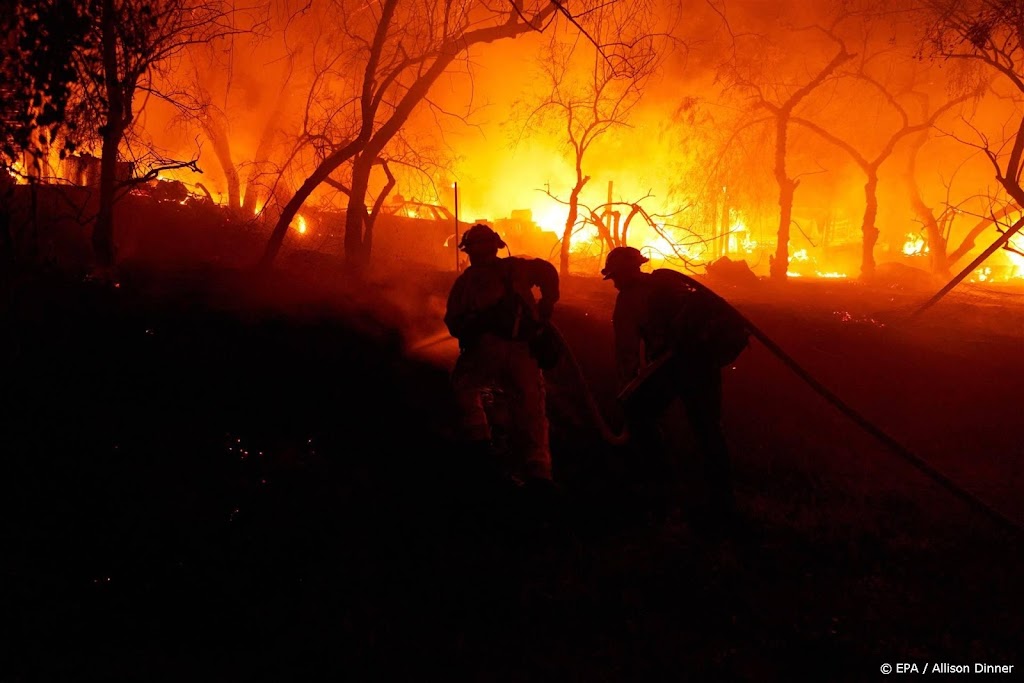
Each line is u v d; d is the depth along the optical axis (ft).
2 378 16.55
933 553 14.85
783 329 31.68
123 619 11.69
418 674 10.78
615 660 11.25
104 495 14.21
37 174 20.66
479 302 16.07
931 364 29.35
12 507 13.50
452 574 13.30
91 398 16.85
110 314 20.42
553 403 21.20
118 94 21.40
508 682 10.71
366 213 29.84
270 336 21.31
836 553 14.66
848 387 25.81
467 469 17.06
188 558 13.15
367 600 12.42
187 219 30.07
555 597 12.77
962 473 19.89
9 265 18.53
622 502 16.57
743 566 14.12
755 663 11.25
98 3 19.95
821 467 19.44
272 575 12.96
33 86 17.84
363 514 15.01
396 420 18.80
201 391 18.12
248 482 15.29
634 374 17.03
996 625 12.34
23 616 11.42
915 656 11.46
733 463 19.22
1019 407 25.36
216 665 10.85
